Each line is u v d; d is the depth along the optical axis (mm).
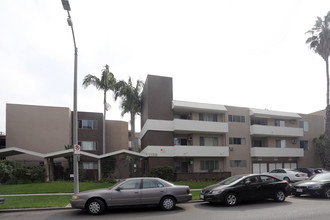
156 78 29406
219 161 30797
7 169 23172
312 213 9586
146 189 10680
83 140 33812
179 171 29422
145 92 30391
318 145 36500
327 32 29375
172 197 10898
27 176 23891
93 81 31484
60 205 12031
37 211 11109
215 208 11211
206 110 30500
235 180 12430
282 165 34719
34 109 31312
